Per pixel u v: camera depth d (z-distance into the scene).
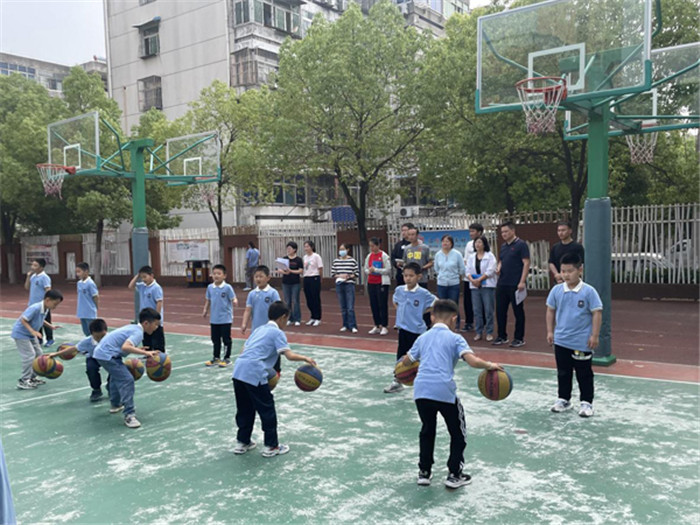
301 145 17.89
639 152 11.70
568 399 5.91
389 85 18.03
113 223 26.92
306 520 3.75
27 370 7.68
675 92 9.62
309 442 5.23
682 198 19.59
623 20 7.02
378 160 19.19
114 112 26.22
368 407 6.25
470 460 4.70
